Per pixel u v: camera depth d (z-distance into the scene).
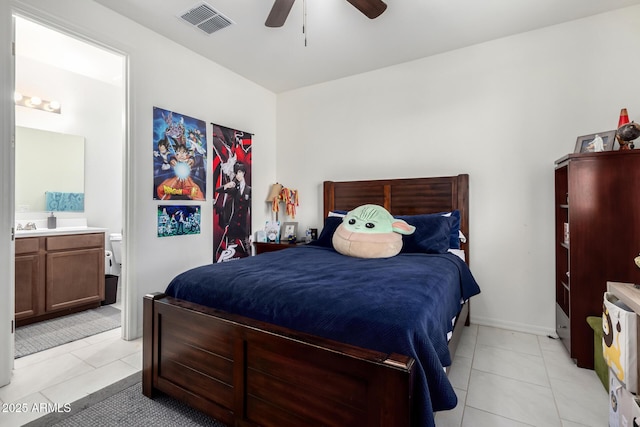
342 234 2.48
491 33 2.63
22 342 2.37
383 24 2.49
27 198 3.14
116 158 3.85
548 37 2.54
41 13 1.94
